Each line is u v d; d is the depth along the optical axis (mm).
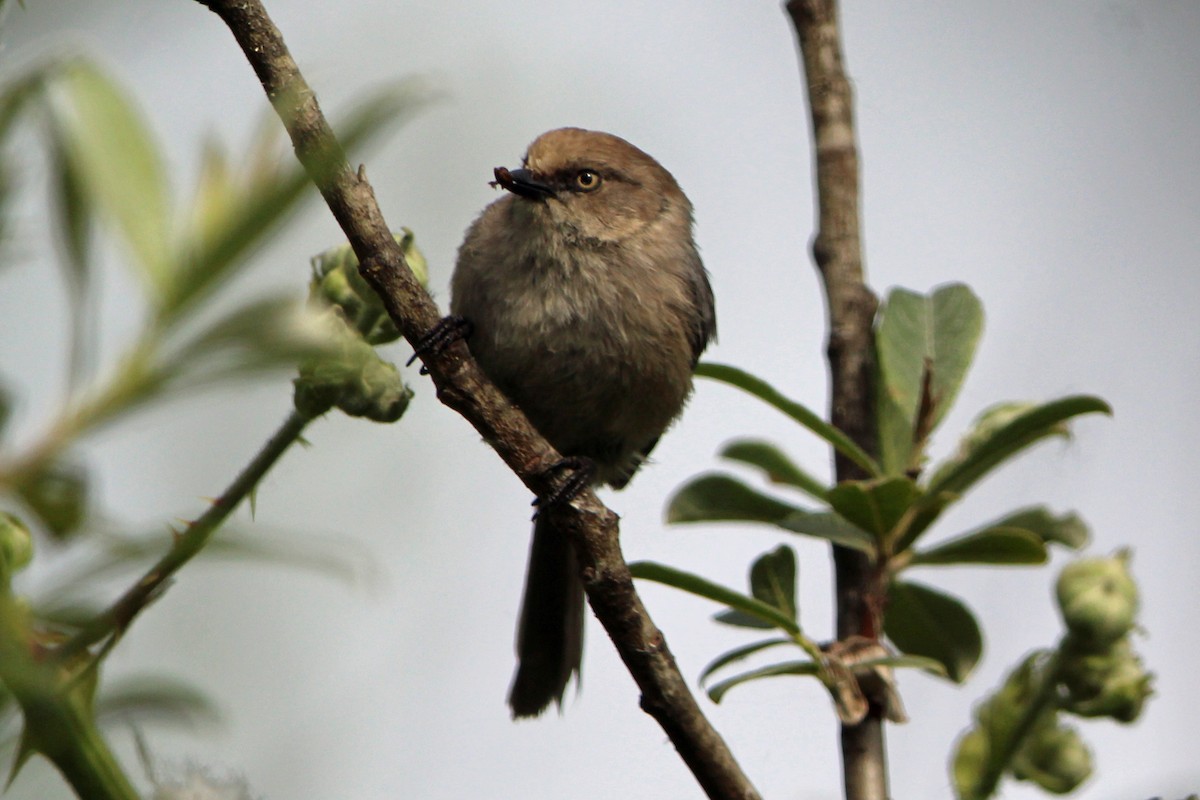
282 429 4227
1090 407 5578
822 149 6609
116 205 2080
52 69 2100
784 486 6867
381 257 4660
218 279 2129
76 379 2105
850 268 6547
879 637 6012
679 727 5121
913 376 6543
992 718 5078
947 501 5941
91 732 2504
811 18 6684
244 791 3023
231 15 3822
